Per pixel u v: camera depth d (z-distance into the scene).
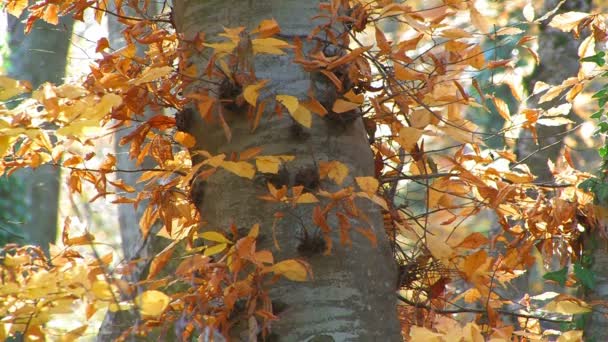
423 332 6.46
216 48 6.45
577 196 7.07
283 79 6.57
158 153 6.94
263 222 6.53
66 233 6.69
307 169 6.54
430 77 6.74
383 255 6.62
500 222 6.99
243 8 6.63
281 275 6.51
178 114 6.68
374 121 6.82
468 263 6.73
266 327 6.48
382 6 6.74
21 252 6.72
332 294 6.50
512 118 7.00
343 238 6.50
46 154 6.82
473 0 6.71
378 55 6.69
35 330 6.43
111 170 6.83
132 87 6.69
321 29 6.60
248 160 6.56
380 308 6.56
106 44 6.72
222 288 6.56
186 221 6.80
